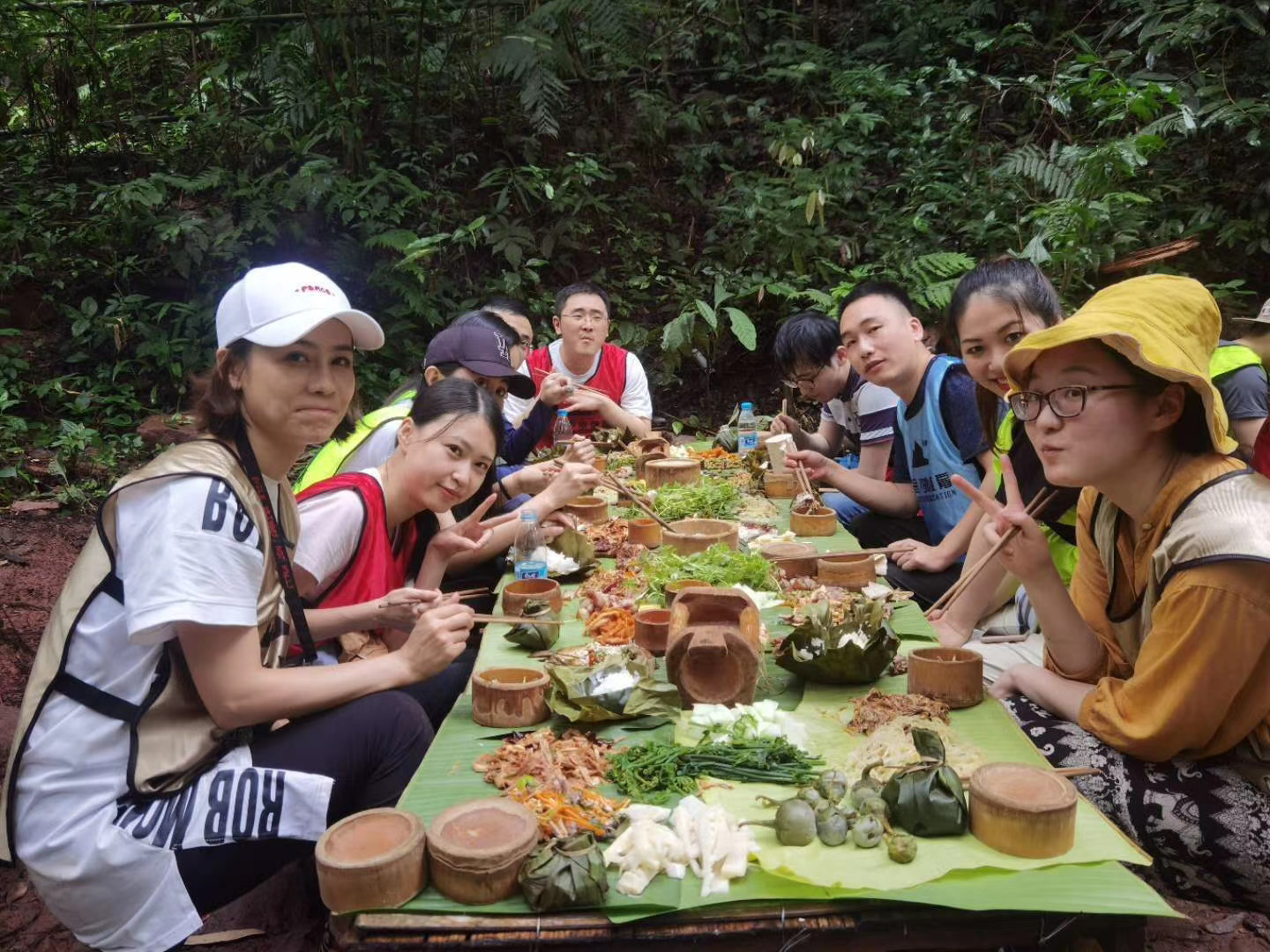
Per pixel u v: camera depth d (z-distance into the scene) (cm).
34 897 333
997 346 325
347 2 863
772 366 884
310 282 222
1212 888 223
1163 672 212
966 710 235
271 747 230
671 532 356
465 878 166
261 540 220
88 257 811
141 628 202
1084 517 253
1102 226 730
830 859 173
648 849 171
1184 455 218
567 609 316
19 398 714
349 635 298
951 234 845
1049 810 171
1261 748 216
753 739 216
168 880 209
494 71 893
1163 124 715
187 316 791
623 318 883
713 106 988
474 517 329
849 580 324
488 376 422
